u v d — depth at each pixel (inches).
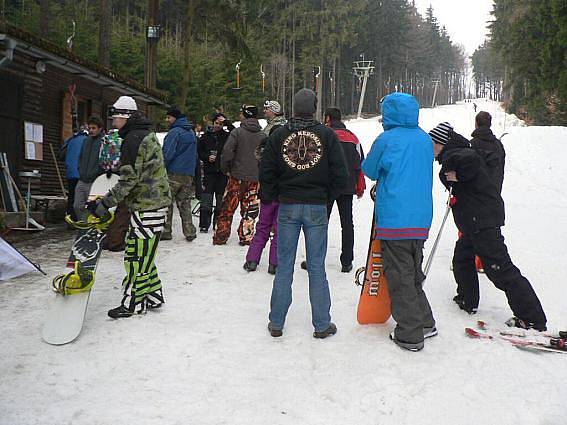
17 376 127.2
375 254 164.6
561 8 1123.3
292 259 156.8
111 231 260.8
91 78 428.1
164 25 1924.2
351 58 2997.0
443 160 175.3
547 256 283.9
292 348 149.3
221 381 128.8
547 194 593.6
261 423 111.0
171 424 109.2
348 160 227.8
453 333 164.9
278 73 2373.3
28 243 287.0
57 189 422.6
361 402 121.2
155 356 140.8
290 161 153.9
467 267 185.8
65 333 148.4
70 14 1432.1
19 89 359.3
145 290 170.9
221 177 326.3
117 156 219.0
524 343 154.8
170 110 284.5
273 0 1360.7
